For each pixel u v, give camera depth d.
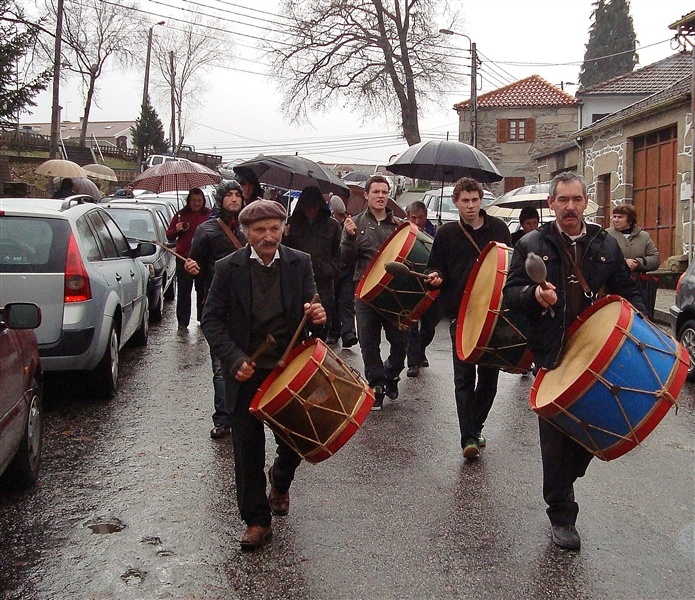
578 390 4.10
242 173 8.31
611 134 22.53
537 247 4.61
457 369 6.18
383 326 7.95
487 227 6.24
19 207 7.43
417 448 6.50
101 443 6.55
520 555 4.52
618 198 22.03
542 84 43.31
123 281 8.57
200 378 8.88
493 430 7.03
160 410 7.55
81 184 16.80
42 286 7.07
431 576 4.27
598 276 4.59
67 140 66.19
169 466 6.01
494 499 5.37
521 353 5.51
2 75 23.78
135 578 4.25
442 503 5.30
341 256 8.01
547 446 4.64
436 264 6.29
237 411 4.60
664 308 14.46
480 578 4.24
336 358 4.47
